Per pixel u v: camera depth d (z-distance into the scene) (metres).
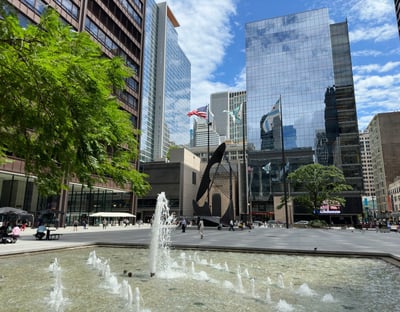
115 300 7.41
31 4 33.84
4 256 14.25
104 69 5.50
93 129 5.34
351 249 17.78
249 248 17.50
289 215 76.56
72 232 34.59
